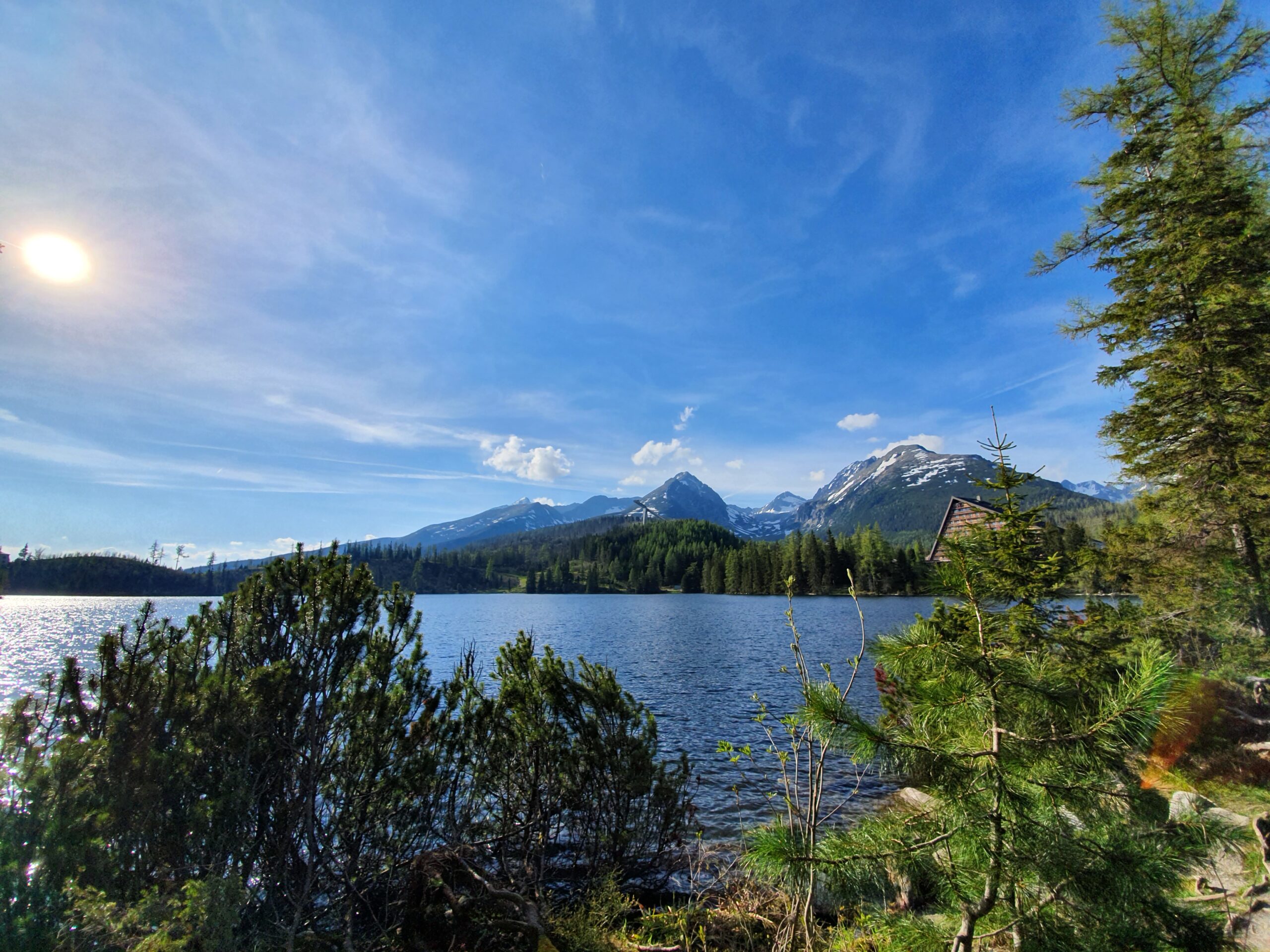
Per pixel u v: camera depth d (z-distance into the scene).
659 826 7.79
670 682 27.16
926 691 2.93
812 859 2.91
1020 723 2.78
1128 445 12.13
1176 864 2.58
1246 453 10.48
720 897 7.07
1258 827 4.87
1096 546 12.44
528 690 7.20
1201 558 11.04
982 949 3.19
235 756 4.82
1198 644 10.67
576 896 6.94
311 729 5.30
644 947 5.75
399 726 5.94
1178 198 11.45
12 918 3.46
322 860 5.41
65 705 4.43
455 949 5.08
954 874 2.81
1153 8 12.40
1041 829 2.59
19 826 3.70
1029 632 7.78
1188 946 2.50
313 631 5.35
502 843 6.95
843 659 32.91
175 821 4.33
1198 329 11.18
